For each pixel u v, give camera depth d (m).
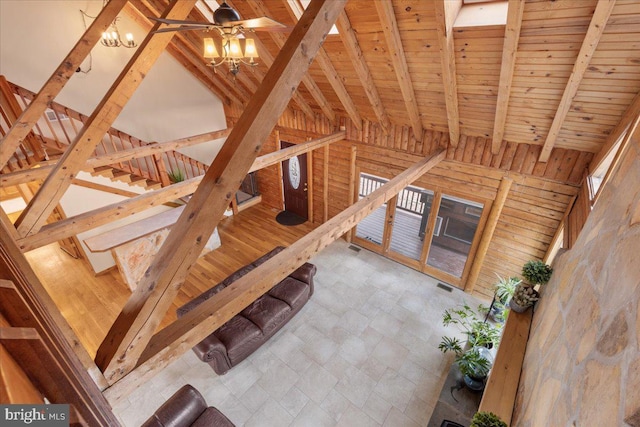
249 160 1.28
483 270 4.90
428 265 5.58
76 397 0.66
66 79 2.33
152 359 1.33
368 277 5.51
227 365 3.60
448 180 4.76
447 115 3.92
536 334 1.87
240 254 6.18
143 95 6.35
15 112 4.39
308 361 3.91
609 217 1.30
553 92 2.92
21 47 4.95
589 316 1.09
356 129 5.57
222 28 2.43
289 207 7.87
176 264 1.19
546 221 4.05
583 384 0.90
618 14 2.05
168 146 4.79
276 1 3.38
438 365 3.89
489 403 1.67
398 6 2.80
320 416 3.31
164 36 2.28
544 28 2.40
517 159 4.03
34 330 0.55
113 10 2.37
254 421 3.25
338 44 3.70
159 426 2.44
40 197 2.29
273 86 1.25
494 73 3.04
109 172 5.26
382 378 3.72
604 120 2.94
